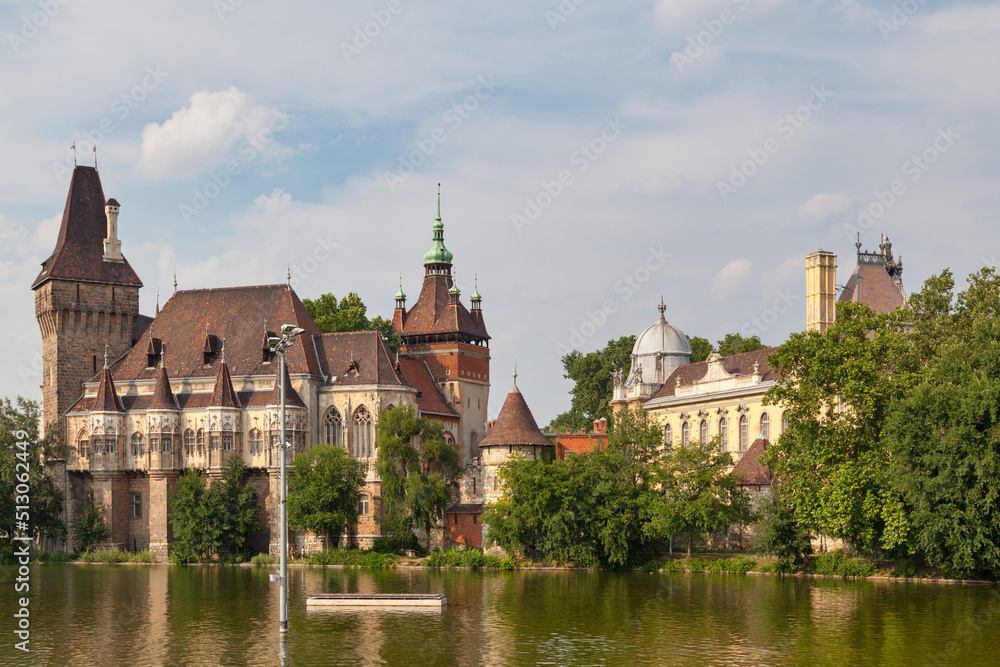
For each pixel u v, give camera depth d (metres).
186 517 135.38
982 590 91.38
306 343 150.25
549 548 117.38
